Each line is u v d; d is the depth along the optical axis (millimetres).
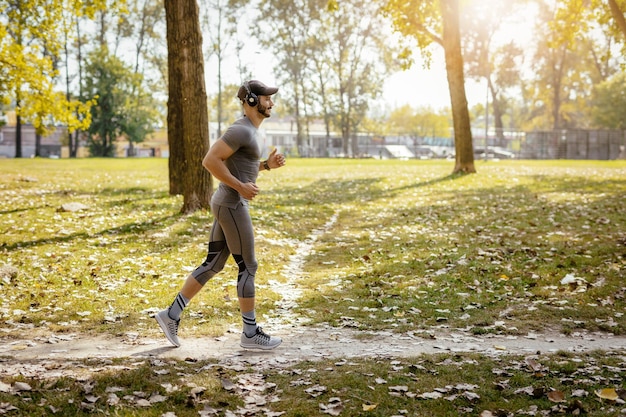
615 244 10250
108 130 62188
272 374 4676
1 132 78000
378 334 5969
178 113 17109
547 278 8227
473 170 25516
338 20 62438
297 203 17328
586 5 26797
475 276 8445
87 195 17766
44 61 21688
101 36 61062
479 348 5477
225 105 72312
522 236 11508
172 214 13789
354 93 66000
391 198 18781
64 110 21562
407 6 26391
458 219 14086
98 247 10430
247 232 5195
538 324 6320
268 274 8828
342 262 9891
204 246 10672
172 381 4445
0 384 4242
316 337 5875
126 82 62000
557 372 4715
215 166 4953
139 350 5336
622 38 26531
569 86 78062
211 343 5602
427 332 6008
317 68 65500
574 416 3924
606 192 18594
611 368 4781
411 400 4180
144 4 60438
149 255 9906
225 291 7676
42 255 9648
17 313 6625
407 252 10320
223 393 4270
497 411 3961
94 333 5965
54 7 21125
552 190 19422
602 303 7051
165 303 7141
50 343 5617
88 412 3916
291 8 62625
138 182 22297
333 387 4398
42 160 38531
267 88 5141
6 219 12734
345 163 38094
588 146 60438
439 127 101688
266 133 80625
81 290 7707
